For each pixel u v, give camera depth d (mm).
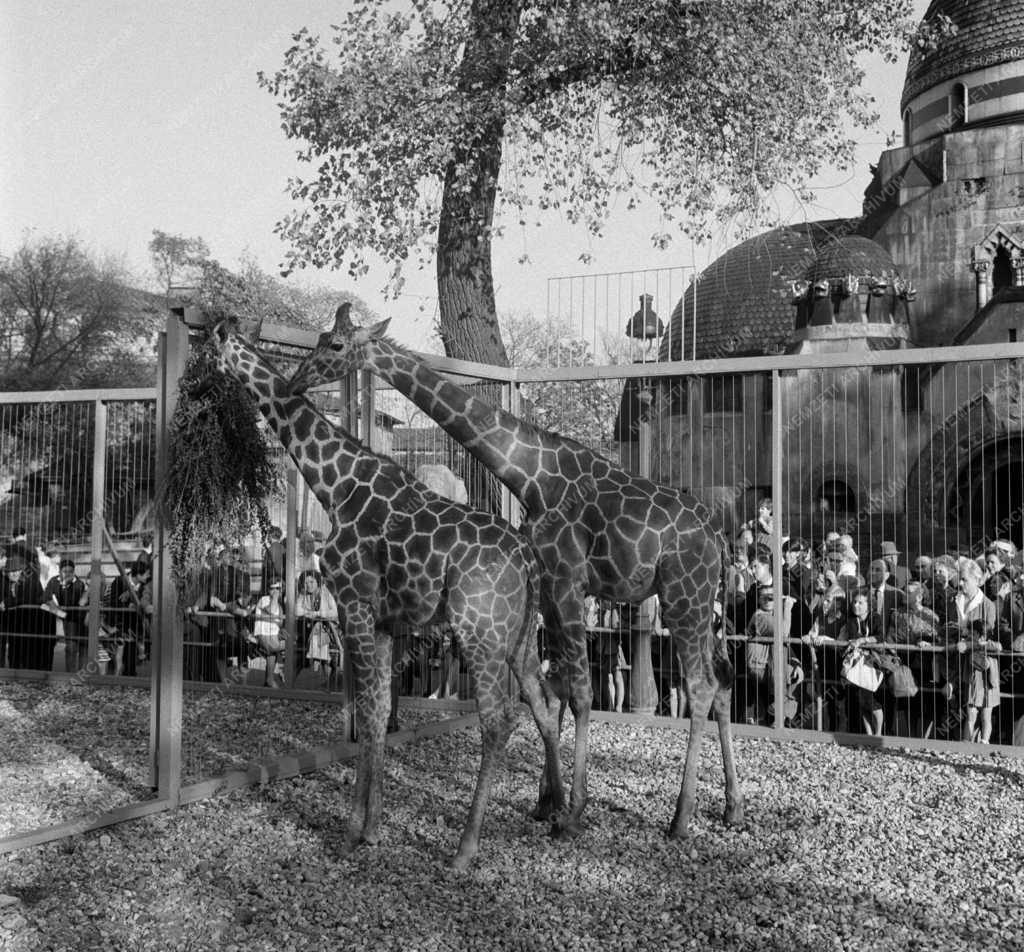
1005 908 5629
